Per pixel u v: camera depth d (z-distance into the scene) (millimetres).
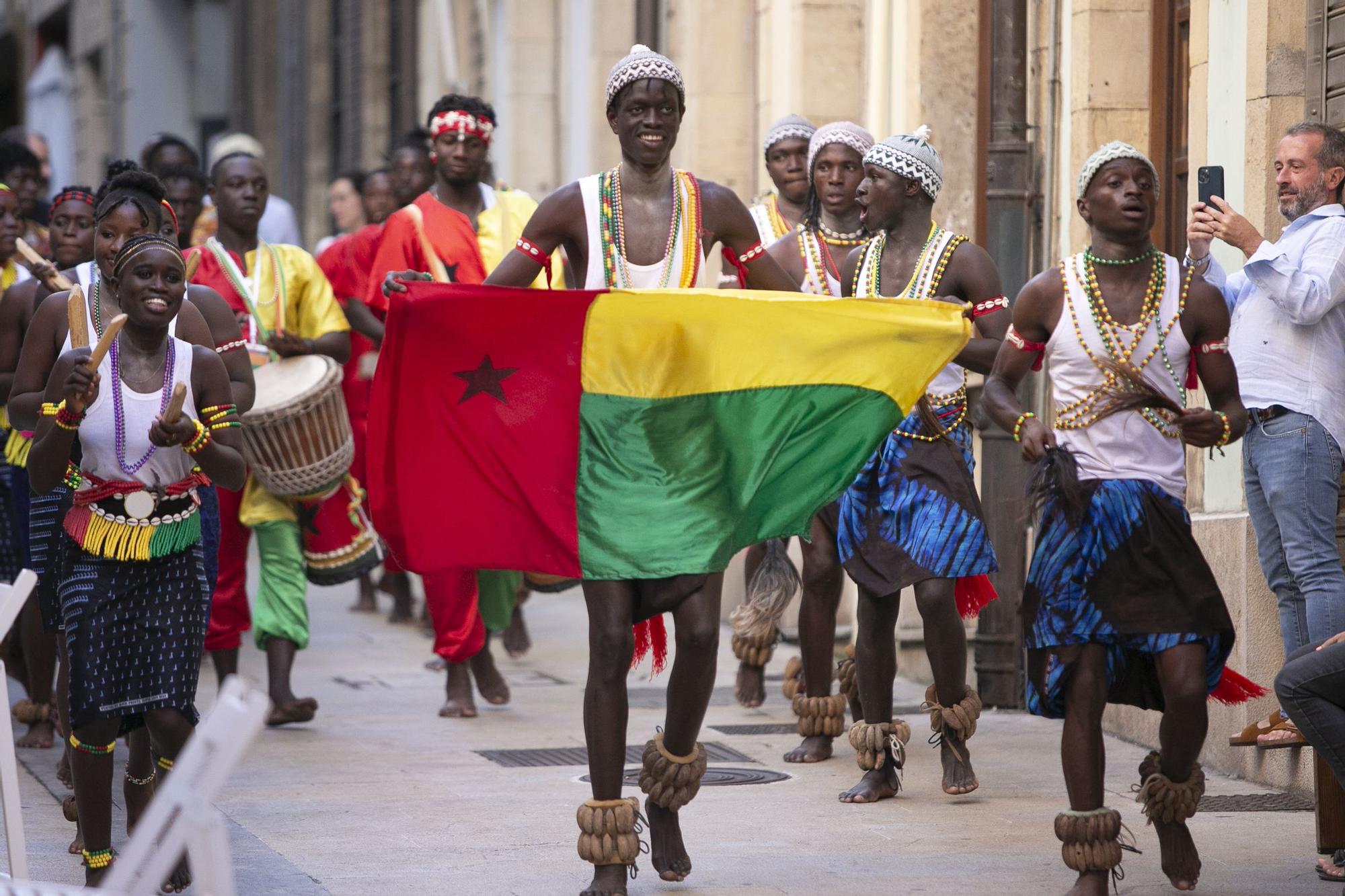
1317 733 8188
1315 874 9047
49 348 8805
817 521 11961
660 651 9367
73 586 8367
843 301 8805
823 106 18141
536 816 10492
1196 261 10273
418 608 22156
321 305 14453
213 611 13922
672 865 8891
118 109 45875
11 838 7188
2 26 59000
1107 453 8492
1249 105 11617
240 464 8445
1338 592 10148
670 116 9016
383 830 10102
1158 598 8297
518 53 25328
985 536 10625
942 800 10883
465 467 8781
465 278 14516
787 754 12133
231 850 9617
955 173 16047
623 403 8695
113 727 8414
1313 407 10227
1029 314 8680
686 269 9086
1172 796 8516
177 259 8328
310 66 37000
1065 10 14117
